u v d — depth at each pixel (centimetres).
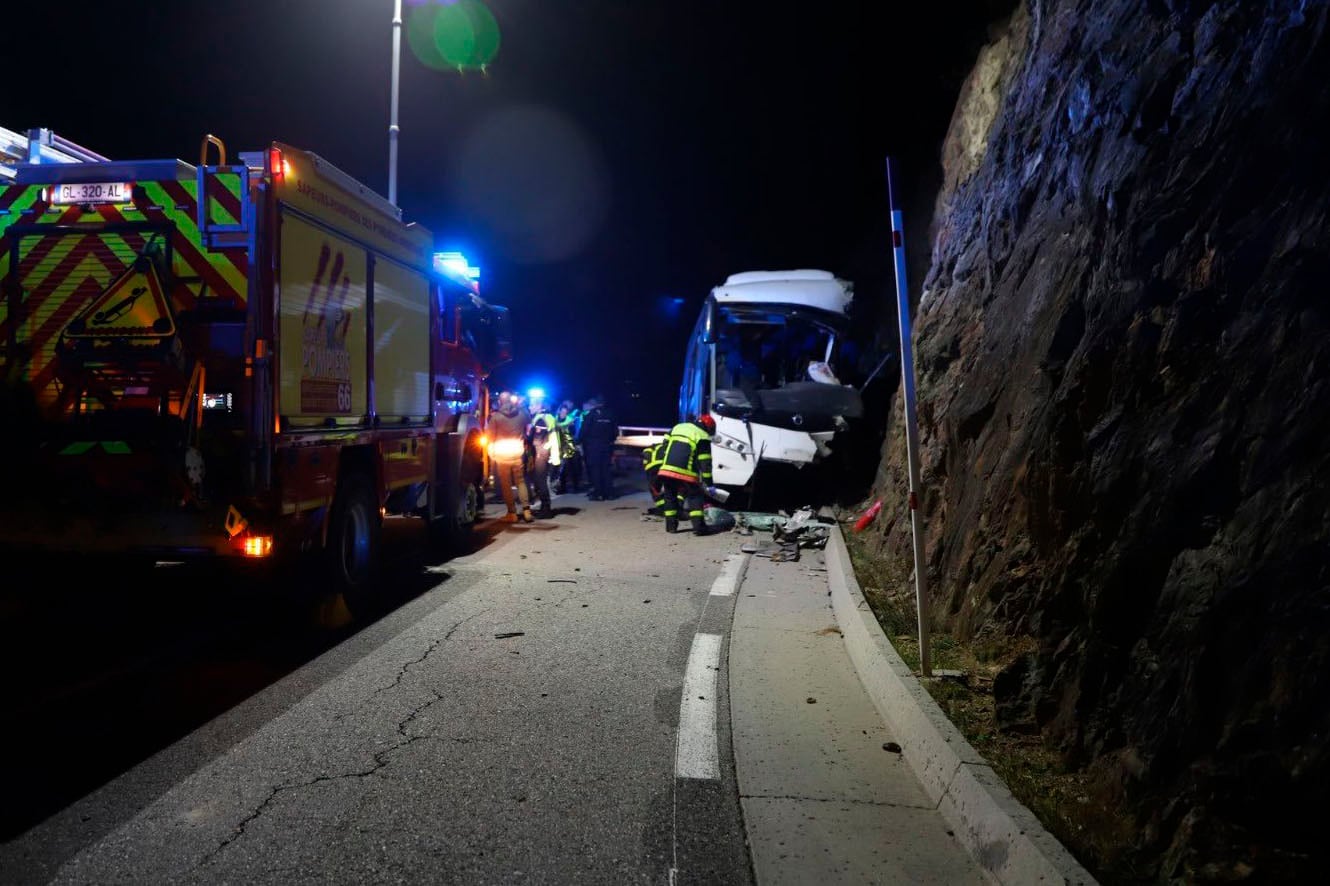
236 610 701
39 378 586
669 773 404
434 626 663
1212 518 348
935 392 812
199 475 558
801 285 1413
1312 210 371
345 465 698
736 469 1299
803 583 833
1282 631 288
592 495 1594
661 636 640
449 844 337
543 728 459
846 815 362
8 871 311
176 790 379
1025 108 842
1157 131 512
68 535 579
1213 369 388
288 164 593
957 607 567
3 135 646
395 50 1612
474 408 1085
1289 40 429
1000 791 333
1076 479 453
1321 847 254
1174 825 286
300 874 313
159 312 574
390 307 791
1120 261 481
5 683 521
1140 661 348
